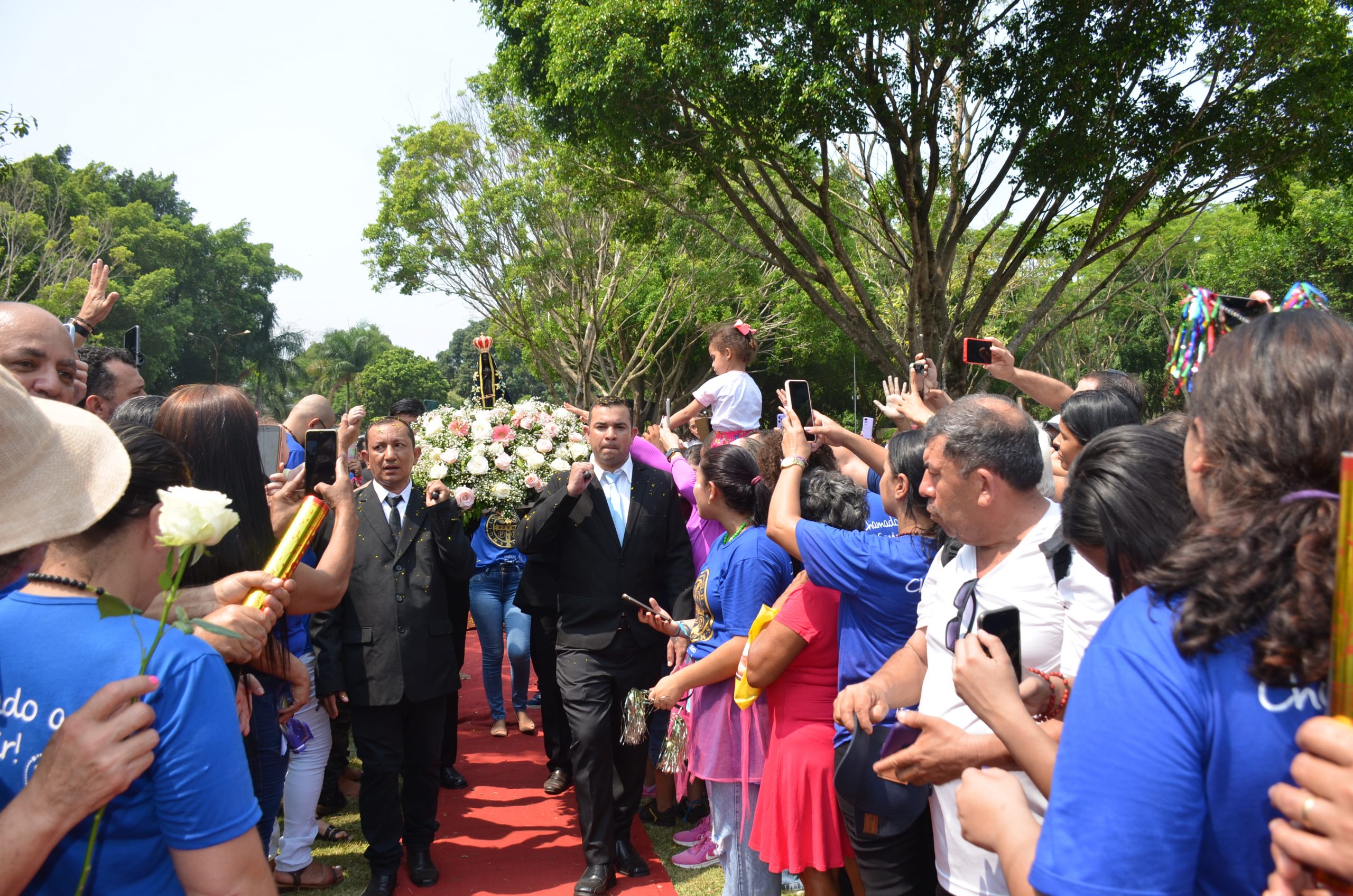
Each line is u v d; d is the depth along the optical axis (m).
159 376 51.47
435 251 25.14
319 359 76.00
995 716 1.67
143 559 1.75
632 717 3.97
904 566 2.81
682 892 4.21
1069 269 15.00
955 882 2.29
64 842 1.57
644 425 32.16
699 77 12.64
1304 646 1.08
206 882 1.59
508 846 4.72
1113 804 1.17
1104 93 13.16
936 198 20.11
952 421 2.30
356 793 5.57
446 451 6.07
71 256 36.47
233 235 60.94
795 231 15.08
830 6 12.09
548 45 14.83
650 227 18.27
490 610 6.59
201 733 1.60
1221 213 32.25
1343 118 13.14
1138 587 1.73
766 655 3.21
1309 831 1.01
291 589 2.45
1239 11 12.71
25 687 1.59
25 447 1.54
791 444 3.36
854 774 2.62
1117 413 3.01
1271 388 1.16
